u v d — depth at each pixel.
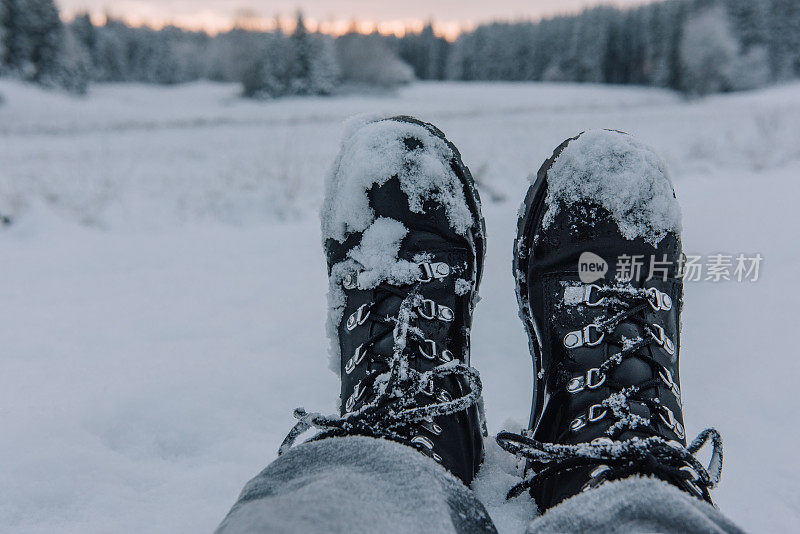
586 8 65.62
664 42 58.62
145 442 1.34
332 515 0.58
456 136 12.56
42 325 2.21
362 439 0.76
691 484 0.79
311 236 3.74
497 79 72.75
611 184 1.28
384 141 1.43
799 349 1.72
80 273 3.01
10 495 1.09
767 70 50.28
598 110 24.98
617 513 0.65
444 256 1.32
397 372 0.95
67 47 45.38
